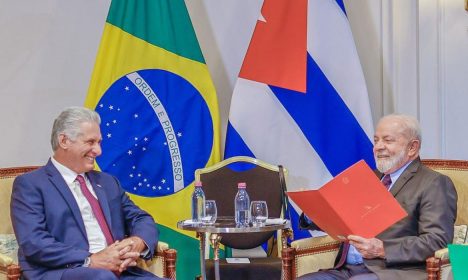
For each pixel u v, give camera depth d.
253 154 4.73
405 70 4.99
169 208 4.69
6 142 4.84
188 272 4.74
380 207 3.42
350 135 4.74
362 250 3.42
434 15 4.90
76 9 4.93
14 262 3.76
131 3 4.69
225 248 4.76
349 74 4.77
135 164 4.64
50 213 3.51
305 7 4.74
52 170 3.61
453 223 3.60
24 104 4.86
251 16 5.14
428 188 3.63
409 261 3.46
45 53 4.89
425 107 4.93
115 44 4.64
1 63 4.84
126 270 3.59
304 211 3.54
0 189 3.99
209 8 5.12
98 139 3.65
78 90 4.94
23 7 4.87
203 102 4.75
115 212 3.75
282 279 3.76
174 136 4.70
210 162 4.74
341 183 3.38
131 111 4.64
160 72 4.70
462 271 2.64
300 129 4.74
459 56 4.85
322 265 3.80
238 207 3.93
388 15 5.05
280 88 4.74
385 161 3.77
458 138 4.86
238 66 5.11
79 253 3.40
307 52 4.75
